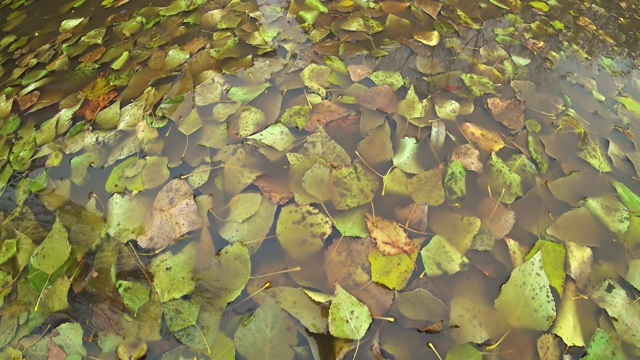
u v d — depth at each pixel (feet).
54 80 2.37
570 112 2.15
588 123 2.12
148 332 1.54
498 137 2.03
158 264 1.67
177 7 2.72
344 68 2.28
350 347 1.47
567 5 2.78
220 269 1.65
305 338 1.50
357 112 2.09
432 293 1.60
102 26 2.65
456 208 1.80
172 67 2.34
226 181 1.87
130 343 1.52
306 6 2.66
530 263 1.58
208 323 1.54
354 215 1.76
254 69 2.29
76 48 2.52
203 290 1.61
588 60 2.41
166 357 1.49
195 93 2.19
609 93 2.26
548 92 2.23
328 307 1.55
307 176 1.83
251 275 1.63
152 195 1.86
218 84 2.22
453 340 1.50
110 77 2.34
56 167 2.00
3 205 1.90
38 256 1.72
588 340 1.51
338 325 1.49
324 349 1.48
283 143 1.97
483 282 1.62
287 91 2.18
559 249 1.70
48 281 1.66
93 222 1.81
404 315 1.55
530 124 2.09
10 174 2.01
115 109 2.16
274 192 1.82
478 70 2.30
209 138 2.02
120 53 2.46
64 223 1.81
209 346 1.50
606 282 1.64
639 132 2.11
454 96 2.18
